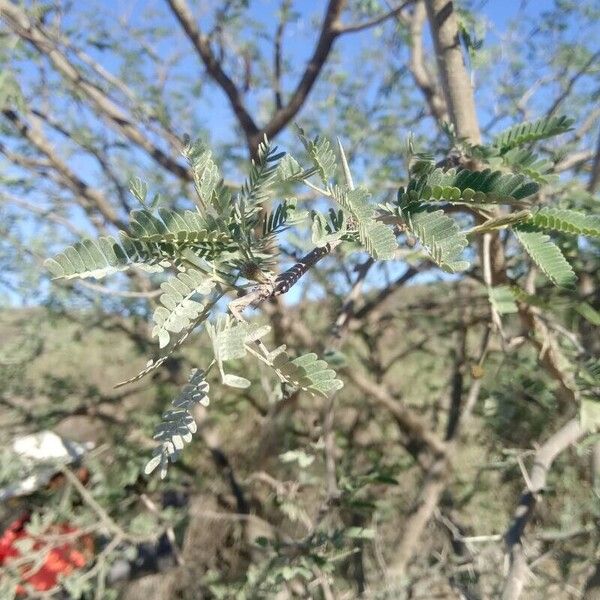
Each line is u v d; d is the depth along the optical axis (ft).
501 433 12.60
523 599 8.71
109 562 12.44
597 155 7.17
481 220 5.09
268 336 14.48
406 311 15.03
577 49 13.50
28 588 11.64
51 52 12.00
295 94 11.82
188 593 14.20
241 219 2.90
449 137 5.16
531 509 6.58
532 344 6.80
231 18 13.33
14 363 17.40
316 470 13.10
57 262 2.61
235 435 17.54
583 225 3.60
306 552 7.34
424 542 14.02
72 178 14.38
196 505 15.46
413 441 16.11
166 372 16.22
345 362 7.21
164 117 12.86
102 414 17.15
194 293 2.71
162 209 2.72
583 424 5.98
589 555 7.58
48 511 12.72
